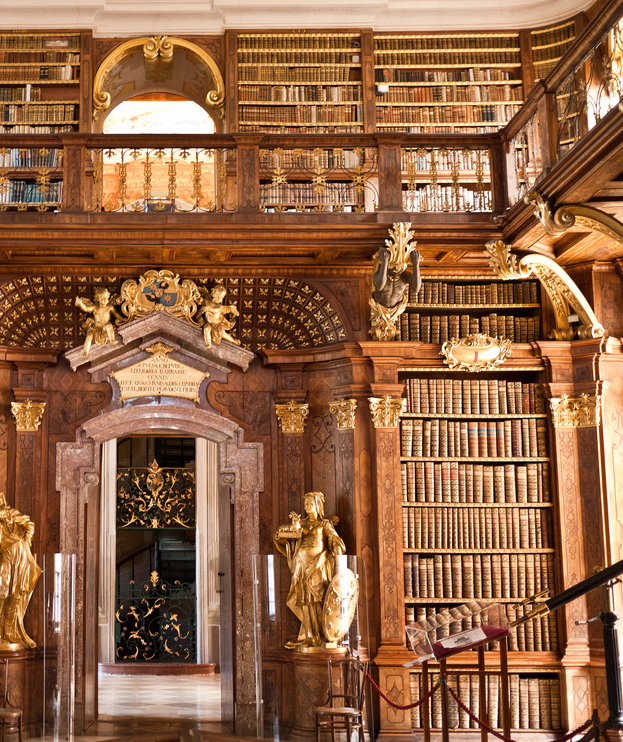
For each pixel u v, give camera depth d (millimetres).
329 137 8836
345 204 9203
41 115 10109
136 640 14641
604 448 9102
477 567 9227
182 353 9664
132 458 15008
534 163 8422
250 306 9812
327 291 9461
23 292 9352
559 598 4703
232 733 8648
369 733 8148
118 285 9641
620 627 8734
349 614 8406
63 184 8609
